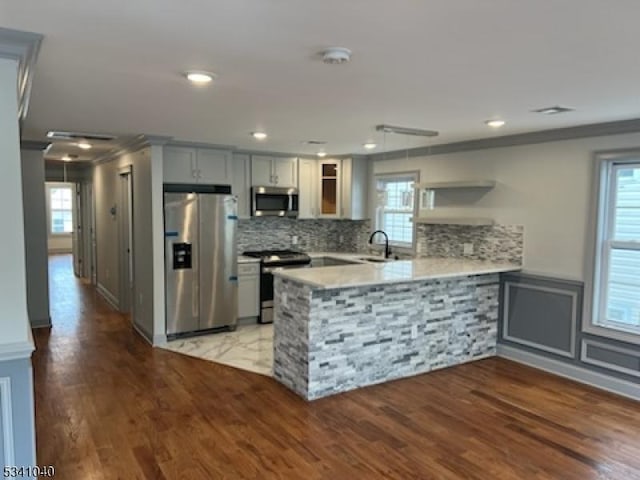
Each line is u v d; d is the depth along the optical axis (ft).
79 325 19.97
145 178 17.30
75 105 11.07
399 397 12.75
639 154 12.42
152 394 12.76
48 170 30.22
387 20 5.94
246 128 14.44
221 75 8.50
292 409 11.92
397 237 20.80
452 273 13.73
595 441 10.46
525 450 10.03
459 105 10.84
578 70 8.04
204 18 5.93
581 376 13.99
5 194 6.95
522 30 6.24
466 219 16.07
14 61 6.83
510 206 15.72
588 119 12.44
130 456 9.61
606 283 13.58
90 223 30.01
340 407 12.07
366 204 22.17
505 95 9.88
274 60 7.60
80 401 12.25
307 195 22.11
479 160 16.70
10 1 5.45
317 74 8.38
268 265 20.27
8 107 6.86
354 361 13.29
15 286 7.09
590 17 5.78
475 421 11.35
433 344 14.92
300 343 12.76
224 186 19.16
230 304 19.03
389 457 9.68
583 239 13.80
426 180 18.99
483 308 15.99
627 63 7.63
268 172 20.97
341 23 6.06
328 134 15.48
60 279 31.89
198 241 17.98
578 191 13.85
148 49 7.13
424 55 7.29
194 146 18.12
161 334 17.24
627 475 9.16
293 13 5.75
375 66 7.89
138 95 10.04
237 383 13.62
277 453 9.79
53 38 6.66
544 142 14.62
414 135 15.48
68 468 9.14
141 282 18.44
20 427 7.16
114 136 16.38
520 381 14.01
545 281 14.82
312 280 12.21
